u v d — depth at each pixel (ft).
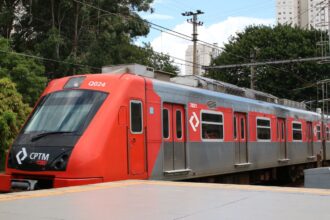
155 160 38.96
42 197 22.34
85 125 34.24
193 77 51.39
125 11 100.94
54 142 34.12
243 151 55.31
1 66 76.95
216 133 49.11
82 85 37.63
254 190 24.91
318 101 138.00
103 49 93.86
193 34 124.88
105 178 33.42
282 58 139.33
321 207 19.45
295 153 73.10
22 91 76.79
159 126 39.96
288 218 17.19
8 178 33.09
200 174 45.50
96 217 17.37
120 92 36.32
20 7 98.27
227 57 147.54
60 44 91.35
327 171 40.24
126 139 35.83
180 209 18.95
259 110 60.29
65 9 94.73
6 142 60.59
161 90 40.75
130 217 17.35
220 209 18.97
